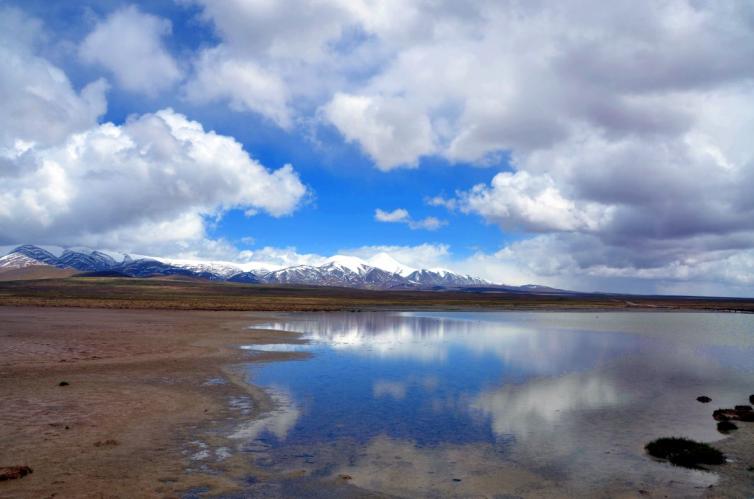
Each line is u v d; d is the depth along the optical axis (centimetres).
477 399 2367
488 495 1266
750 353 4350
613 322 8838
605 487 1326
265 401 2231
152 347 3856
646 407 2248
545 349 4466
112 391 2278
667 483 1355
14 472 1241
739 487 1329
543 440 1728
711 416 2095
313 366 3278
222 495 1209
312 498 1215
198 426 1797
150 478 1289
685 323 8781
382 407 2173
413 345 4631
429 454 1570
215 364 3209
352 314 10038
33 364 2914
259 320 7438
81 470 1314
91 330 4934
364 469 1428
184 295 18225
